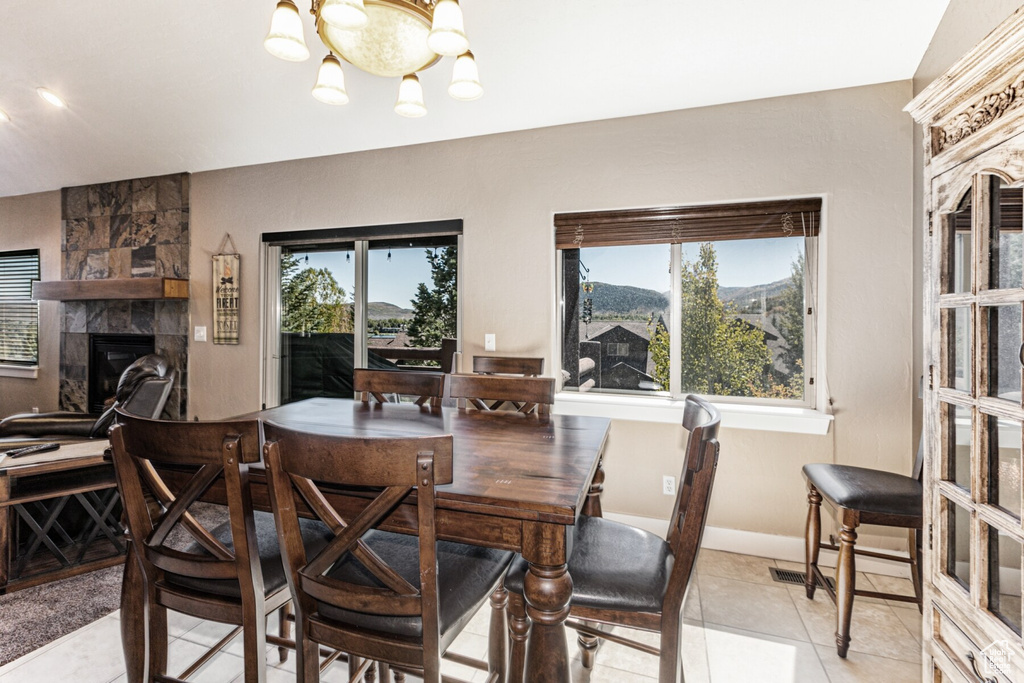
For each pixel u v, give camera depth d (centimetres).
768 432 256
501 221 305
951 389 121
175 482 141
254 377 371
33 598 211
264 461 104
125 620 136
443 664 175
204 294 384
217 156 357
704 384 282
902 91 235
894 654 178
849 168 242
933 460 126
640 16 209
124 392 296
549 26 217
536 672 107
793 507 253
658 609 118
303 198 354
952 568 121
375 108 286
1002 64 97
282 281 378
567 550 107
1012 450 102
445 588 115
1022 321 96
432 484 92
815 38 212
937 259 125
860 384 241
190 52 254
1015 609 100
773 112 254
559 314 307
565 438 169
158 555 121
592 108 273
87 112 320
